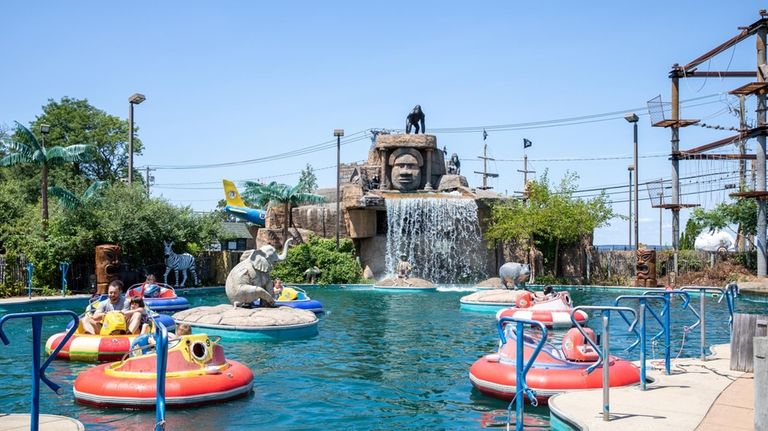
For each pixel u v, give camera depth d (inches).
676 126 1595.7
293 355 584.7
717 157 1592.0
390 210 1648.6
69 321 797.2
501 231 1606.8
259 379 477.7
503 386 408.2
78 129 2193.7
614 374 407.2
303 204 1828.2
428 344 651.5
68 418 316.5
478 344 652.1
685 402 351.3
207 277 1462.8
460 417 374.6
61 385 443.8
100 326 552.7
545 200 1643.7
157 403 297.4
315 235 1697.8
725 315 912.3
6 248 1159.0
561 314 754.8
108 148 2236.7
